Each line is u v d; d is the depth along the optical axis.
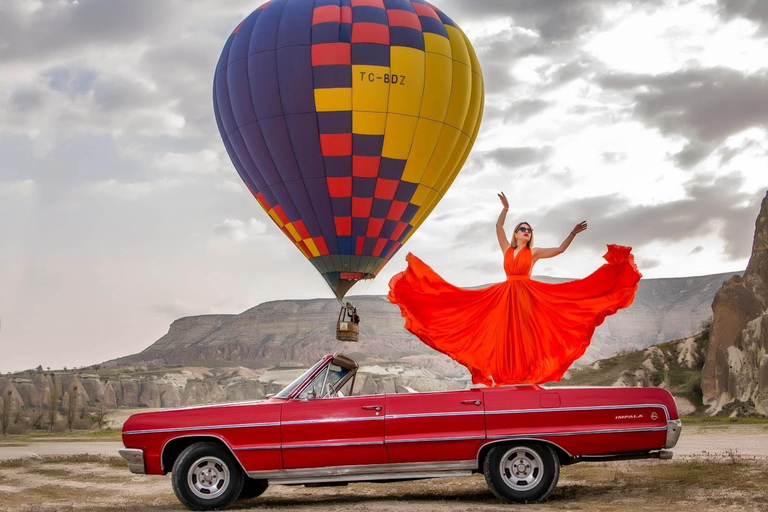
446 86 27.11
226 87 28.22
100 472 18.33
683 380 71.56
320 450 10.77
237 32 28.62
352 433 10.77
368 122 26.33
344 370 11.83
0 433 107.75
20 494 14.42
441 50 27.25
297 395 11.26
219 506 10.83
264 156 27.42
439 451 10.70
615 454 10.76
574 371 82.88
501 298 12.07
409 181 27.33
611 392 10.81
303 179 27.00
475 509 10.00
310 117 26.36
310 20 26.92
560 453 10.91
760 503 9.97
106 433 74.06
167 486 15.20
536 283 12.08
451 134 27.56
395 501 11.34
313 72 26.28
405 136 26.66
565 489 12.04
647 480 12.71
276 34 26.97
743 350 61.97
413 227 28.66
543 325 11.95
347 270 28.08
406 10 27.59
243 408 10.99
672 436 10.71
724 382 62.34
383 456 10.75
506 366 11.90
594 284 11.92
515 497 10.56
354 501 11.57
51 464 20.75
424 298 12.14
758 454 17.00
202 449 10.91
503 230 12.48
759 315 64.00
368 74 26.27
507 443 10.70
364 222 27.42
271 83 26.61
